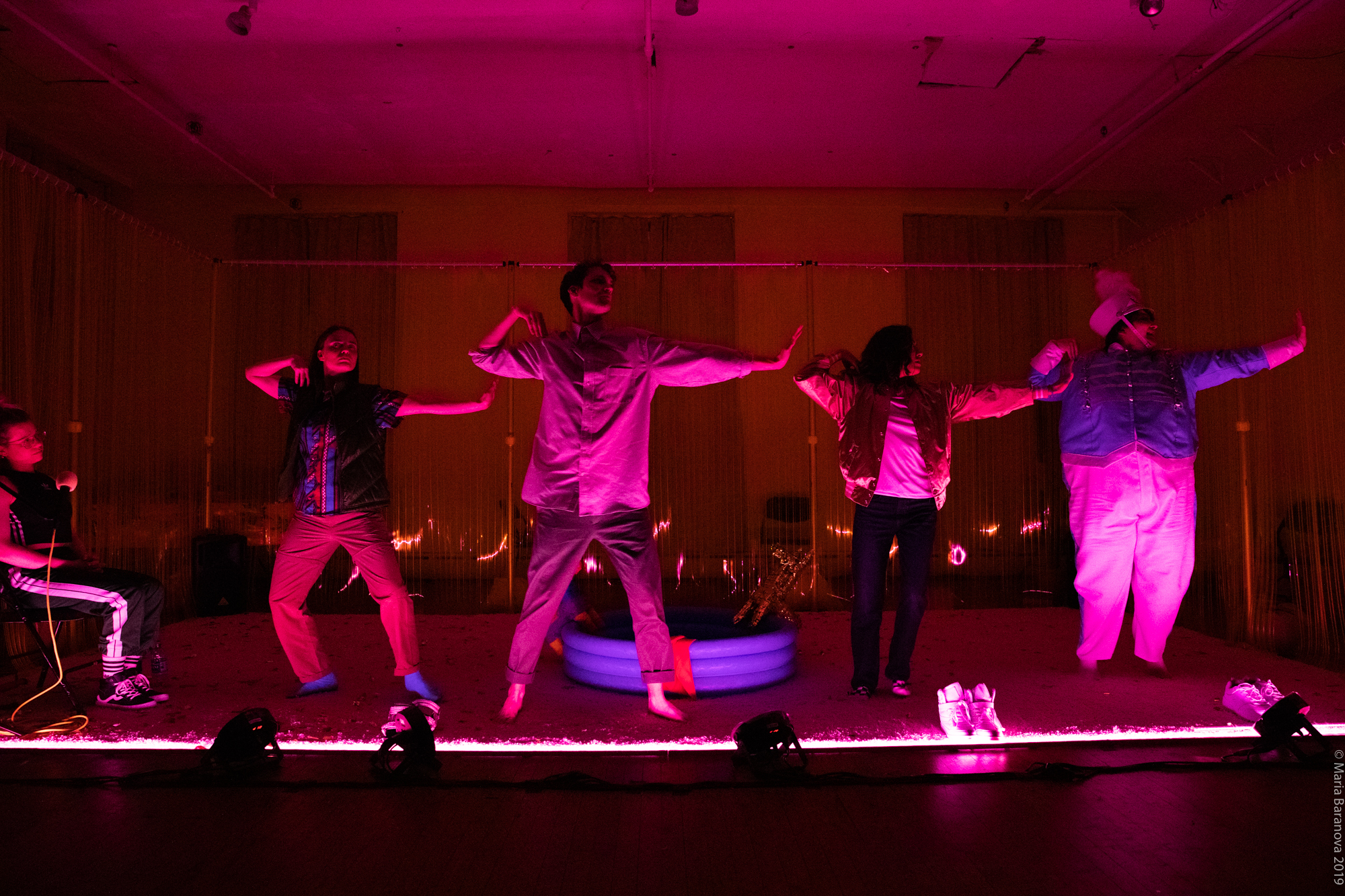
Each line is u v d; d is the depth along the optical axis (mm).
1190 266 5785
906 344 3793
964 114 6141
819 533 7945
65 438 5031
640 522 3320
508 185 7887
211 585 5980
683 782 2578
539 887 1915
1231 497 5367
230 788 2529
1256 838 2160
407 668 3600
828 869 1998
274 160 7152
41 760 2795
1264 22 4633
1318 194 4734
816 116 6219
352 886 1920
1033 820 2281
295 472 3635
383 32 4980
